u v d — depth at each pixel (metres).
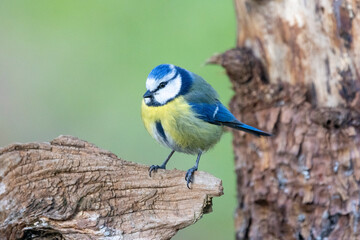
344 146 8.80
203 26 13.78
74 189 7.10
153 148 13.74
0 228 6.98
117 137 13.91
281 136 9.27
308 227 9.08
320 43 9.00
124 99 14.12
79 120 14.26
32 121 14.43
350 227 8.78
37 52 14.77
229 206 13.16
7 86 14.64
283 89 9.41
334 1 8.78
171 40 13.86
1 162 6.88
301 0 9.05
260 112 9.59
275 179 9.36
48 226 7.06
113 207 7.26
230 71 9.64
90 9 14.53
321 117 8.82
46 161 6.98
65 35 14.67
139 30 14.23
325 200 8.91
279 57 9.42
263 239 9.60
